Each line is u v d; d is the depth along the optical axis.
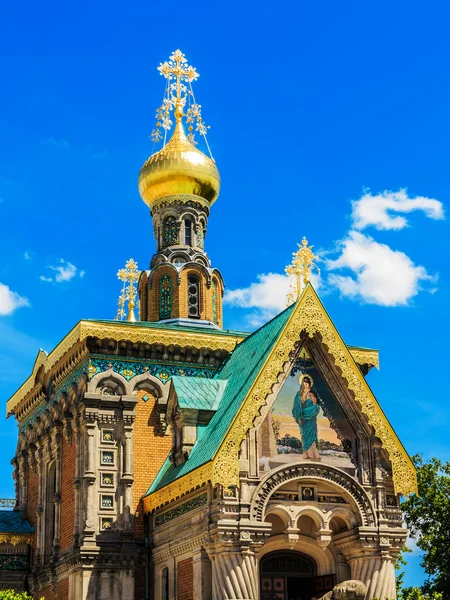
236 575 33.84
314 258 43.22
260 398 35.75
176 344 43.59
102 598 39.84
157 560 39.94
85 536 40.31
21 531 48.69
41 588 45.62
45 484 47.34
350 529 36.41
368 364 44.78
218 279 50.34
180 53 54.31
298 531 35.84
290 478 35.53
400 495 37.34
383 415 37.25
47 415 47.56
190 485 36.22
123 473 41.56
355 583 31.30
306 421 36.88
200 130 53.44
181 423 39.22
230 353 44.44
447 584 46.41
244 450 35.22
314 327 37.38
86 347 42.59
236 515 34.38
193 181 50.44
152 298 49.28
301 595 38.34
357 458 37.19
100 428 41.97
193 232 50.41
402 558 48.34
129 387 42.75
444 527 47.56
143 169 51.19
